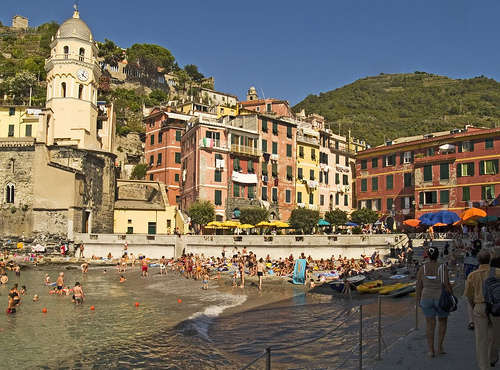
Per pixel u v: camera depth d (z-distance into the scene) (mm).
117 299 29750
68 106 62469
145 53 134375
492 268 8609
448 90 181875
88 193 59031
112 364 15352
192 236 51375
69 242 54094
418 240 46688
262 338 18328
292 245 48312
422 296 10742
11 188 56594
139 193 69438
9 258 51812
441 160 60594
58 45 63656
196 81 152625
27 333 19906
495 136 56438
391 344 13078
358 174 74000
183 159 70125
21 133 70438
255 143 65688
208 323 21938
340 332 17844
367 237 48000
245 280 38531
